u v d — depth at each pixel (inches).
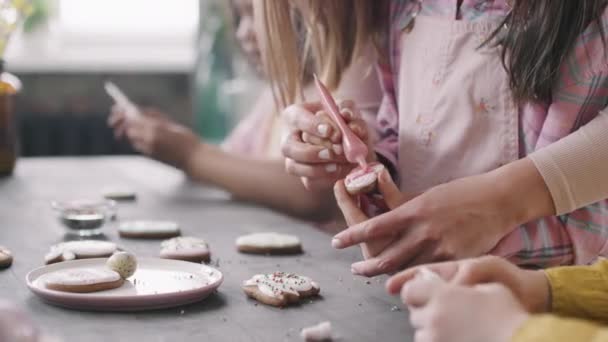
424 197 42.7
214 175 70.5
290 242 51.1
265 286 41.8
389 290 36.0
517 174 43.6
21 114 124.6
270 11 54.9
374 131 56.3
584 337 31.1
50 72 124.8
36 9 134.0
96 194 70.2
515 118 49.3
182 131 72.9
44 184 74.7
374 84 57.6
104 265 45.3
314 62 60.2
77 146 127.2
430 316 32.2
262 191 69.2
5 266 46.8
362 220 44.2
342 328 38.1
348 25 56.2
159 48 144.1
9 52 132.8
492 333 31.6
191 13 145.9
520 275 37.3
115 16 142.0
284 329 38.0
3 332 33.1
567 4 44.5
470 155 50.6
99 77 127.0
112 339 36.6
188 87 130.8
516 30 45.7
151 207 65.2
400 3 54.7
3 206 64.1
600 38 45.3
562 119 46.8
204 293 41.1
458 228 41.9
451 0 51.7
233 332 37.6
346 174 49.3
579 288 37.7
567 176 43.5
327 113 49.5
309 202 69.1
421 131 52.6
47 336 34.9
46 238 53.7
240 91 123.6
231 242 53.5
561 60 45.3
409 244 41.9
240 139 90.7
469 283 35.9
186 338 36.9
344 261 49.1
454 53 51.1
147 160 93.0
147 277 43.6
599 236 48.0
